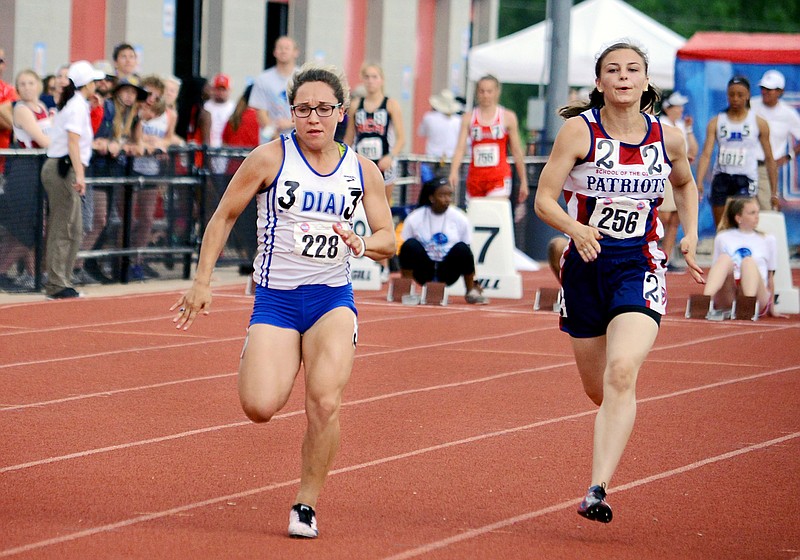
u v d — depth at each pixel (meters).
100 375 28.08
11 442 21.81
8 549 15.95
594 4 70.62
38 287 40.97
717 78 58.44
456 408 25.55
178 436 22.58
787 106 54.78
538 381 28.73
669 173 18.33
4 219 39.94
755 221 40.56
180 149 45.81
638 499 19.17
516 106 168.62
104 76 39.31
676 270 54.72
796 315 41.59
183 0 71.06
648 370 30.56
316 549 16.30
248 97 49.59
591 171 18.14
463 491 19.39
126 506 18.14
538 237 58.84
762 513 18.50
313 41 79.06
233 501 18.56
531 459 21.48
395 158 45.66
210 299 17.25
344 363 16.86
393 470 20.55
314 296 17.23
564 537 17.14
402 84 88.06
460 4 94.38
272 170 17.11
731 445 22.81
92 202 42.44
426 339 34.62
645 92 19.02
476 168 47.72
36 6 59.59
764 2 168.38
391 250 17.62
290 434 22.97
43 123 42.59
